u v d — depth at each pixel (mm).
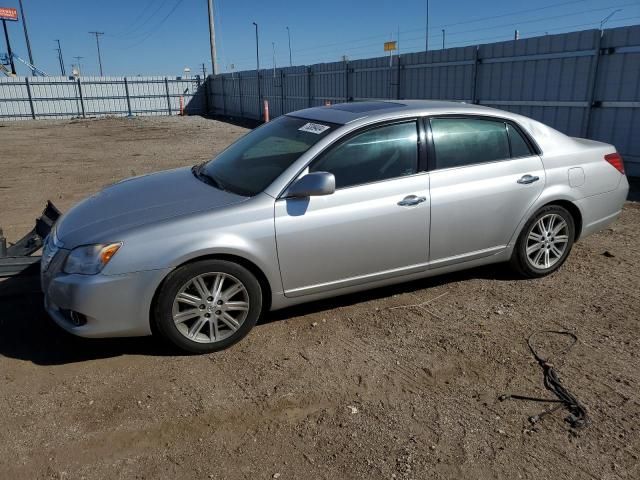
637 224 6984
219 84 36531
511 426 3074
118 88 36719
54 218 4879
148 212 3842
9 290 4883
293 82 25000
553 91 11203
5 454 2885
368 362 3748
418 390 3426
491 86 12781
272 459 2842
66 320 3691
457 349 3902
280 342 4027
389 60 16938
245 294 3871
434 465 2779
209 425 3117
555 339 4023
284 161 4113
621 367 3645
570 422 3092
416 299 4730
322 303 4672
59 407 3281
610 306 4559
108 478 2719
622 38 9734
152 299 3648
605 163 5234
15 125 29297
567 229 5121
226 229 3713
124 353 3887
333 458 2844
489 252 4766
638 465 2766
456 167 4488
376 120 4238
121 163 14000
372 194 4129
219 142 19125
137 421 3152
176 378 3578
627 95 9836
